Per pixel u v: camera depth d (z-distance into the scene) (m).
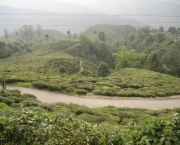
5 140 6.52
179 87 34.47
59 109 18.73
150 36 137.00
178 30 169.12
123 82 35.16
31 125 6.88
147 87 33.44
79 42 112.38
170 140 6.28
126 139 7.38
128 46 135.62
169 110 22.19
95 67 89.12
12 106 17.62
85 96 29.03
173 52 65.88
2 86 31.66
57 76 38.97
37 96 28.33
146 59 70.00
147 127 6.84
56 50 103.81
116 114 19.17
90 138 6.82
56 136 6.57
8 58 84.12
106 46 117.69
